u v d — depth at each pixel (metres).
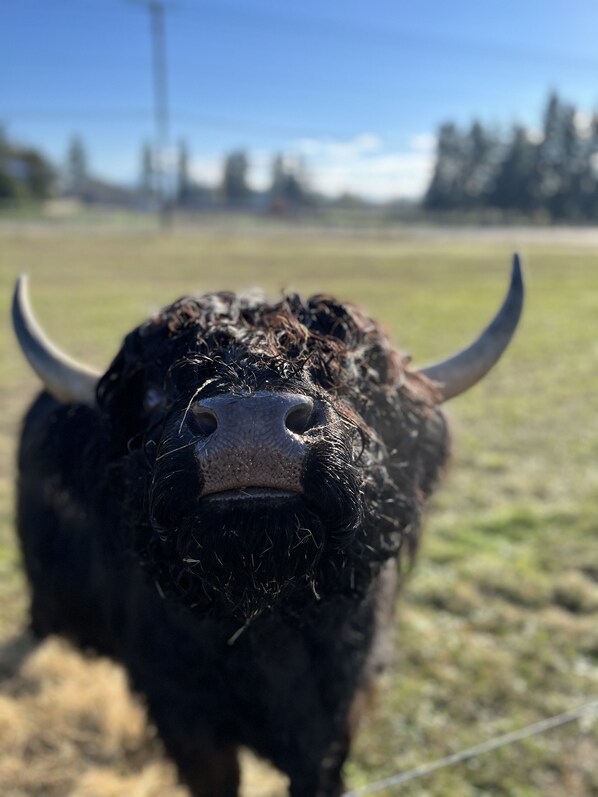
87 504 1.02
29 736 1.29
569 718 1.22
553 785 1.15
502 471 2.39
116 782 1.19
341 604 0.88
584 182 30.66
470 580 1.69
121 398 0.85
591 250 14.04
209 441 0.60
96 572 1.15
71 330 4.96
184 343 0.78
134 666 1.02
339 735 0.99
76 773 1.22
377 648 1.04
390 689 1.35
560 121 30.73
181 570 0.73
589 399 3.24
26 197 30.94
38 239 15.06
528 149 31.11
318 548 0.62
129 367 0.83
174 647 0.92
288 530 0.60
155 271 9.41
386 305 6.45
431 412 0.94
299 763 0.95
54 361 1.02
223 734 0.97
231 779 1.04
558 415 3.01
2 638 1.53
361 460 0.69
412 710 1.31
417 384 0.94
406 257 12.20
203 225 22.94
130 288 7.56
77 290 7.34
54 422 1.15
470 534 1.93
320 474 0.60
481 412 3.05
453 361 1.01
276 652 0.88
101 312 5.82
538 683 1.36
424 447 0.94
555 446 2.63
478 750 1.15
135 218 25.14
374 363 0.85
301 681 0.91
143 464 0.77
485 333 1.01
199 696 0.94
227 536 0.60
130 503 0.81
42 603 1.39
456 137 33.44
